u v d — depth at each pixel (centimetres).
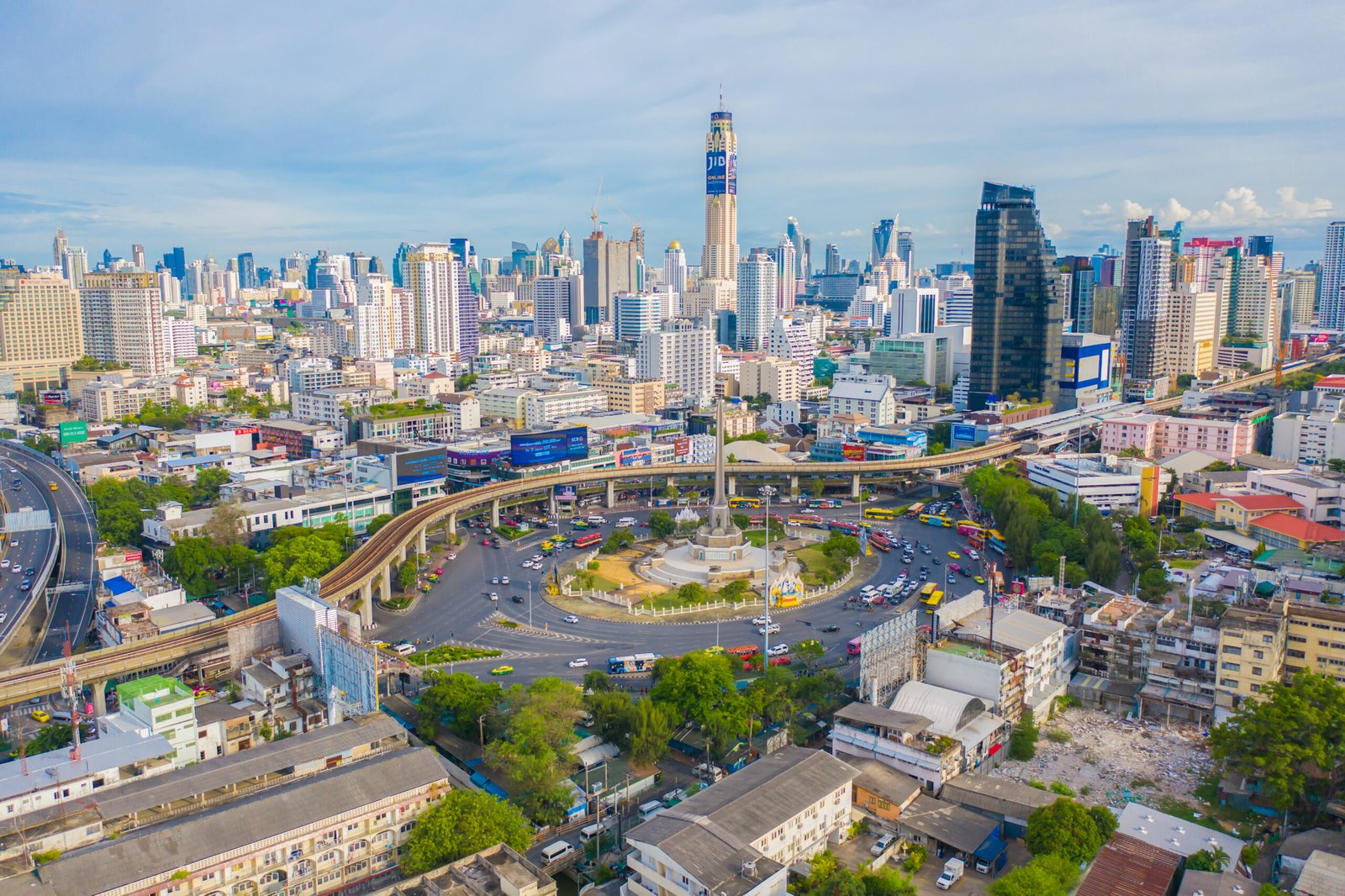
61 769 19862
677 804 19538
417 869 18775
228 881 17600
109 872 16562
